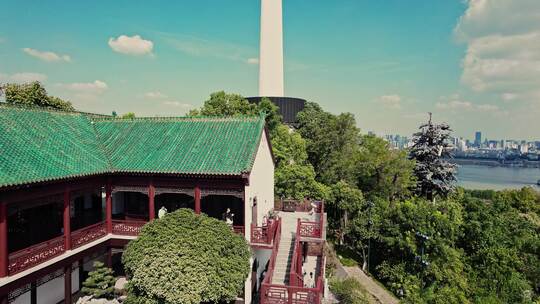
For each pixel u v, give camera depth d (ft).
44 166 57.11
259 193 76.28
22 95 114.83
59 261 58.34
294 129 161.48
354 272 109.40
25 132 62.90
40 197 55.67
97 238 68.18
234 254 55.42
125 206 84.48
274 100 163.84
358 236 114.21
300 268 73.31
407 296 94.84
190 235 51.90
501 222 122.31
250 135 73.97
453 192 148.46
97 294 63.10
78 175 61.21
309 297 56.18
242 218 79.00
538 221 150.71
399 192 139.23
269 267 62.90
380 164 135.33
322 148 145.38
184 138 76.33
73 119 79.82
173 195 81.46
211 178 67.72
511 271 103.86
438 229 104.27
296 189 111.55
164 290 47.62
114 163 71.77
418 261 101.19
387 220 109.29
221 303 63.57
